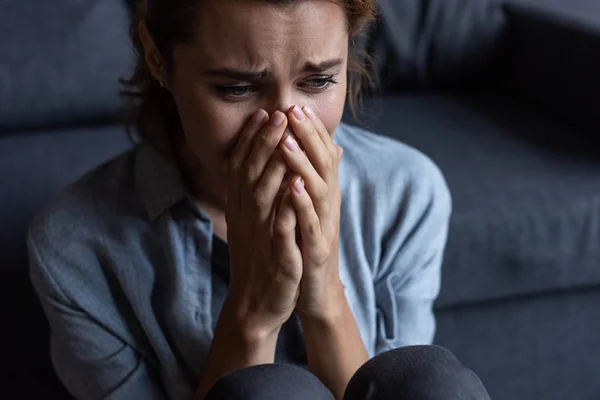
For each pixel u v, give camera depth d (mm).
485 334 1158
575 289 1178
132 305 739
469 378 583
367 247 802
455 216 1051
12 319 1038
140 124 764
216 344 703
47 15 1278
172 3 586
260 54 563
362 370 606
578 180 1140
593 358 1226
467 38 1471
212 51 571
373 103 1400
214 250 742
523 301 1161
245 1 543
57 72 1279
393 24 1428
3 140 1270
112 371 769
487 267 1088
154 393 780
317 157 625
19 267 1022
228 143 628
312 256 661
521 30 1448
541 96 1415
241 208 652
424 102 1450
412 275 820
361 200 795
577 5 1448
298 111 605
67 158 1205
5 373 1079
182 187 708
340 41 589
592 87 1268
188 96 618
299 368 600
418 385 565
